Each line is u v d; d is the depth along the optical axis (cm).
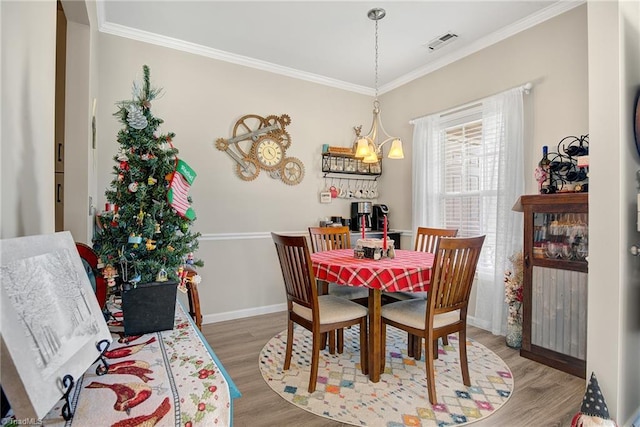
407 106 404
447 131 357
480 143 325
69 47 212
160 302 144
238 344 280
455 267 199
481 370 234
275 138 373
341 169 415
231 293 349
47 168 116
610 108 162
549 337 240
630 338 170
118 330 145
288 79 384
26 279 77
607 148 163
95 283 147
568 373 229
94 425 80
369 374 222
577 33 254
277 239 220
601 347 164
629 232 167
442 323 204
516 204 258
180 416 89
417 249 318
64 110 211
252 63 359
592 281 167
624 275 163
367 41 319
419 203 374
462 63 339
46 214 115
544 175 257
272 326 326
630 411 171
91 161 233
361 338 230
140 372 106
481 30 299
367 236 388
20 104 94
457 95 344
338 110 421
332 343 261
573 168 250
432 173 364
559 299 235
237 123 352
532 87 281
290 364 241
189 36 311
